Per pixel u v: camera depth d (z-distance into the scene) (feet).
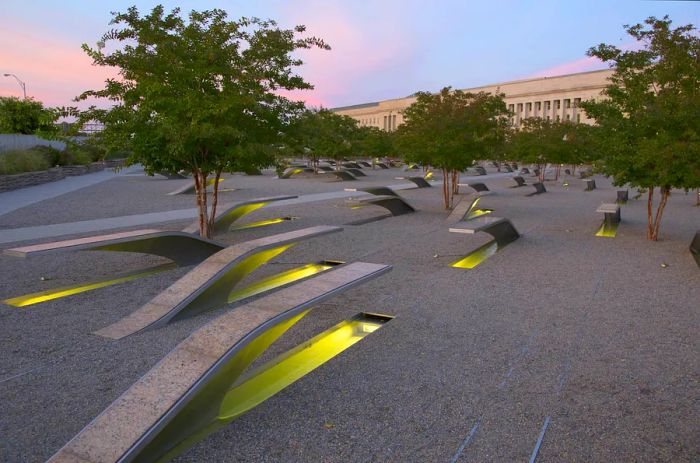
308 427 12.48
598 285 25.93
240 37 33.78
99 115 29.71
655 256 33.30
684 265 30.60
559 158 107.04
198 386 11.28
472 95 63.21
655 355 16.93
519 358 16.66
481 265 30.42
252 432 12.27
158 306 20.38
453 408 13.38
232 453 11.37
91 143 31.01
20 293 23.94
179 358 12.25
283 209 57.31
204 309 21.56
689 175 34.14
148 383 11.55
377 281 26.55
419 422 12.69
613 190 89.61
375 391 14.35
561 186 100.17
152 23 31.09
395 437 12.01
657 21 36.81
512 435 12.10
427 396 14.03
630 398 13.97
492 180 115.65
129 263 30.27
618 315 21.11
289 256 32.71
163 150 32.01
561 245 37.19
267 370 16.25
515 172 155.22
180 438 11.64
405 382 14.90
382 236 40.29
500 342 18.07
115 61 29.99
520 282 26.45
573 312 21.49
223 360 11.91
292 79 35.81
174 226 42.93
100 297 23.31
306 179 108.58
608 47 38.65
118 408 10.89
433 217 51.75
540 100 322.96
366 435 12.12
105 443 10.03
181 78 30.94
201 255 30.40
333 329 19.71
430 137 58.49
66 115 28.86
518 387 14.58
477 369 15.80
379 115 465.88
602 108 39.24
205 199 34.99
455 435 12.10
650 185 37.70
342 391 14.37
